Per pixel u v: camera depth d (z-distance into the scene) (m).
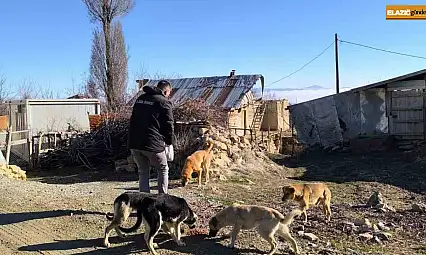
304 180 13.62
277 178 13.86
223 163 13.88
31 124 24.19
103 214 7.79
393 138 20.08
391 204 10.04
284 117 34.50
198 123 15.34
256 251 6.21
